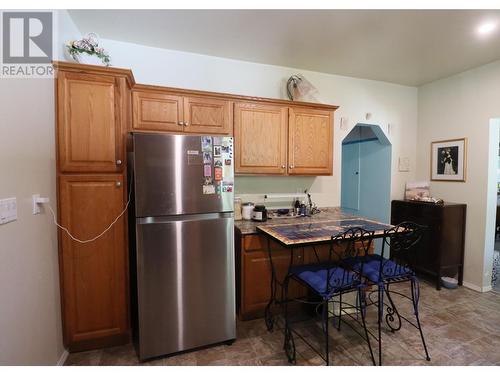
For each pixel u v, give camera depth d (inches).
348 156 171.2
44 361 61.6
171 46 98.1
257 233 89.0
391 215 141.3
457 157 124.8
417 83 138.8
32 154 57.1
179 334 73.4
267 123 101.7
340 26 84.5
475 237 118.4
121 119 73.1
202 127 93.0
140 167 68.0
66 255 70.1
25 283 53.8
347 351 75.9
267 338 82.2
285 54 104.7
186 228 72.6
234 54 104.7
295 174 106.8
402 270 77.1
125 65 95.3
